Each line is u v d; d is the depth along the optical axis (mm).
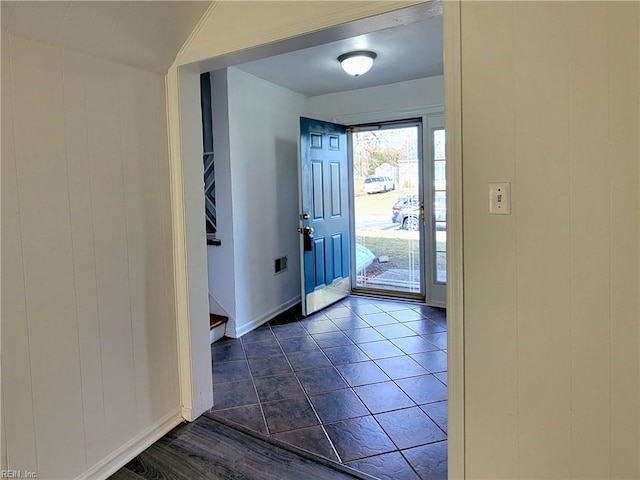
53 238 1613
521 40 1348
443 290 4117
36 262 1558
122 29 1713
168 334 2152
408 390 2504
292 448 1977
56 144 1610
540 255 1379
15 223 1487
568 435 1396
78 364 1722
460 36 1429
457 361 1539
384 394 2461
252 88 3588
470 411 1539
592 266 1313
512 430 1477
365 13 1569
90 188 1745
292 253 4254
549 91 1323
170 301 2158
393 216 4430
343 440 2031
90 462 1775
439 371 2750
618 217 1271
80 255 1715
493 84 1396
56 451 1646
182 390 2225
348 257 4539
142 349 2006
